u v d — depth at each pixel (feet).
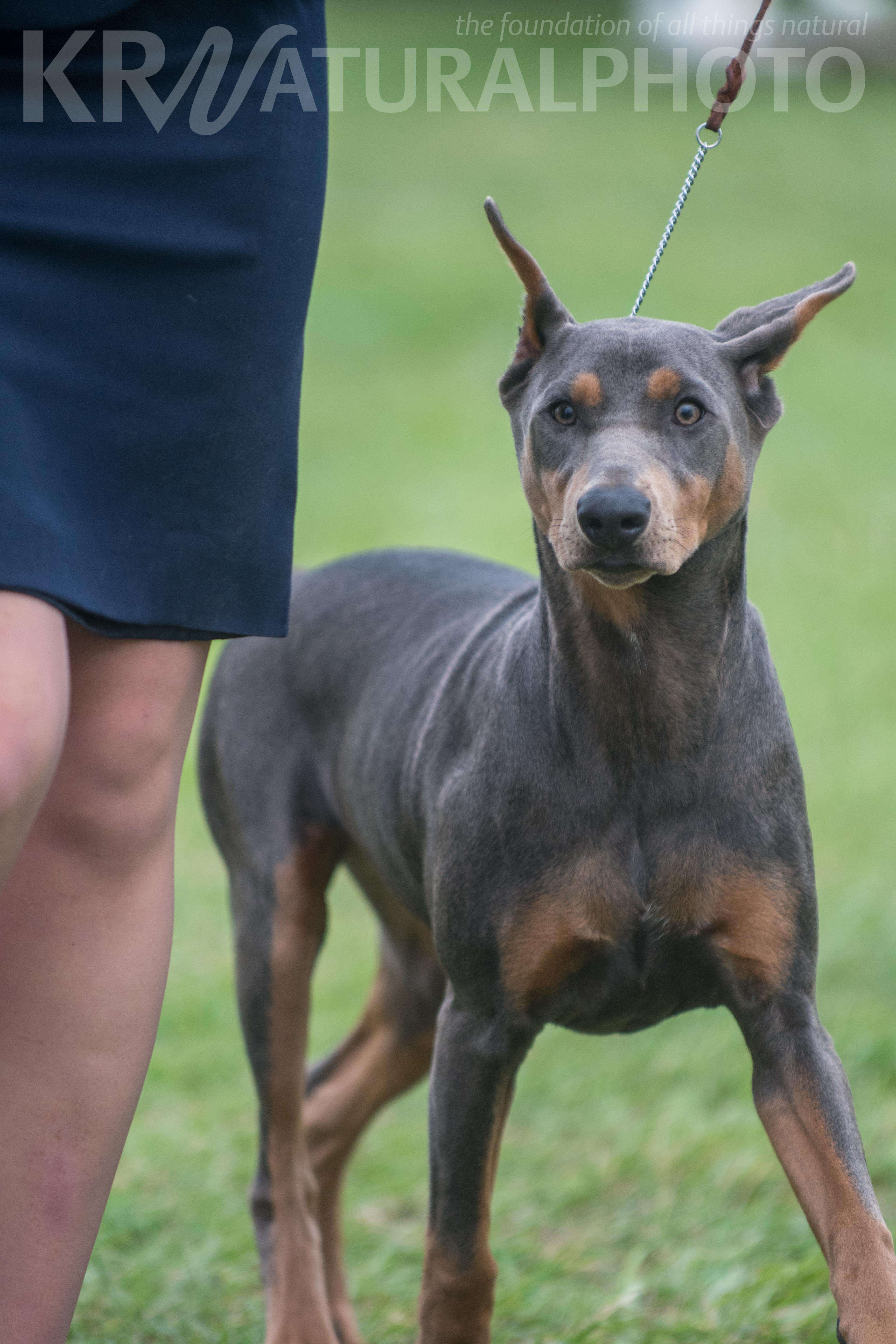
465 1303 16.53
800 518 60.23
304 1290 20.08
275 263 14.42
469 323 86.33
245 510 14.61
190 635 14.42
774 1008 16.17
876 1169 23.12
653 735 16.16
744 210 102.68
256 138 14.19
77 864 14.15
